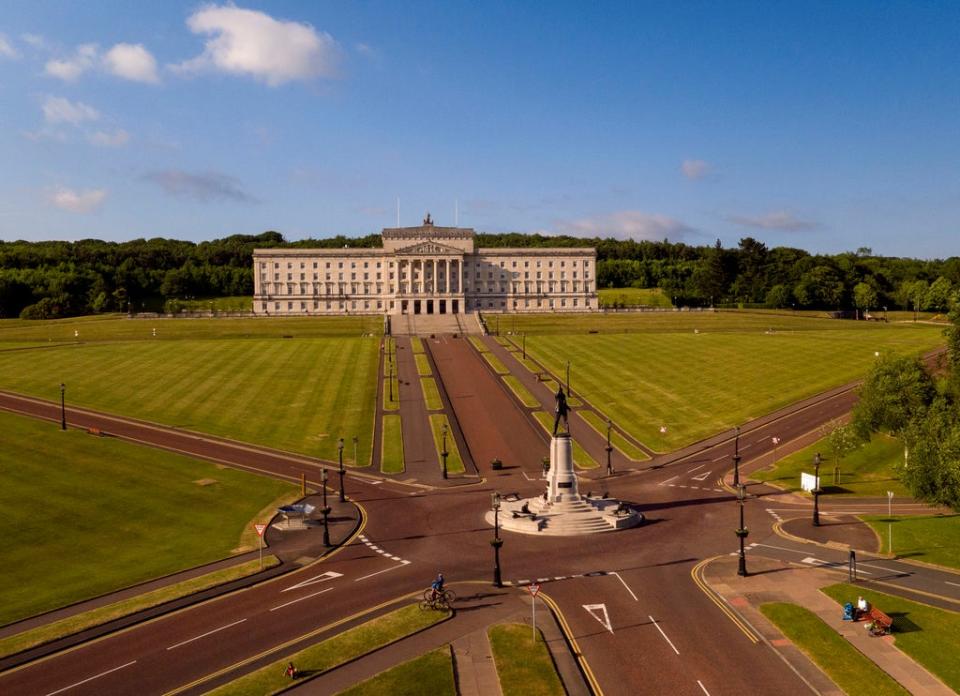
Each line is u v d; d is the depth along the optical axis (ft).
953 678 130.11
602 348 568.00
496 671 133.59
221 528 226.58
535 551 204.54
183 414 375.25
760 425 370.32
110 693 126.93
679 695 126.21
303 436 350.43
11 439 303.68
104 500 243.81
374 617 158.30
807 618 155.74
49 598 169.37
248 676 131.75
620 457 326.85
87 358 501.15
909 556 196.54
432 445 341.00
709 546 208.23
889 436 333.42
